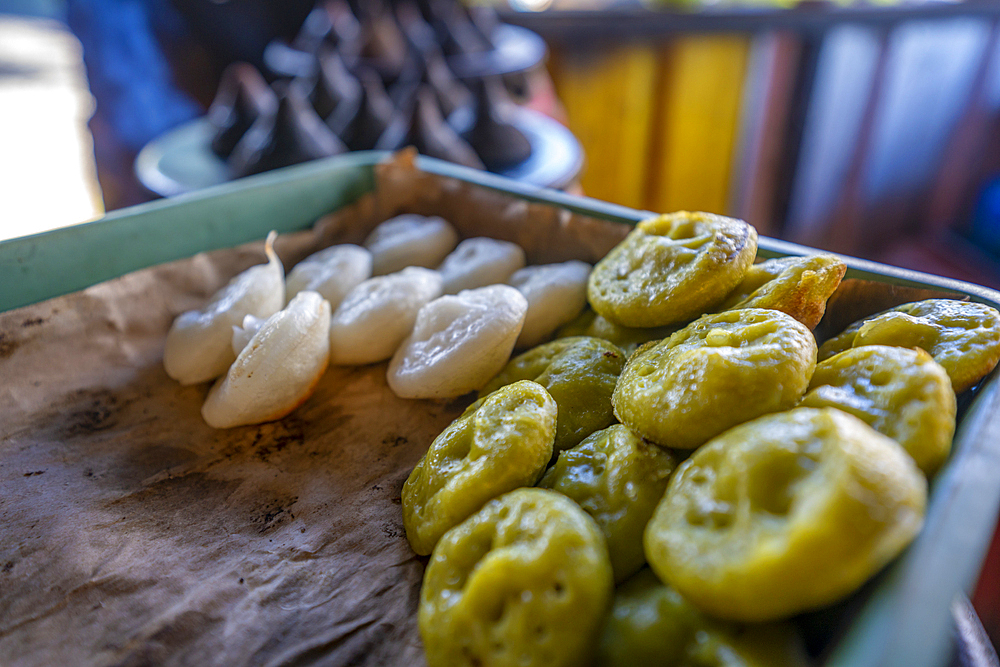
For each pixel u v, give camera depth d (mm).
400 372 315
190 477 287
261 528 264
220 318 324
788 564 169
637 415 236
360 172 420
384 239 394
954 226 1020
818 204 884
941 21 812
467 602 201
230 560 251
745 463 189
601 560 200
